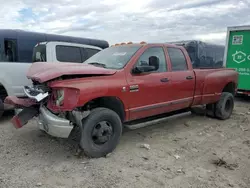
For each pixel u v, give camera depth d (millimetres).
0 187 3105
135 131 5465
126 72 4324
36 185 3184
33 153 4137
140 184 3277
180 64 5457
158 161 3971
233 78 6898
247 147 4707
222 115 6598
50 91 3807
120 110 4309
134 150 4383
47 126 3734
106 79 4016
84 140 3812
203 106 7449
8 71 6094
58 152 4199
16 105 4117
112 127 4125
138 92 4430
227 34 10117
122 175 3490
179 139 5035
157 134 5312
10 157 3965
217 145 4770
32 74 3998
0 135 4945
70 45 7375
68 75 3707
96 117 3867
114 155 4145
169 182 3350
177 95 5230
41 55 7094
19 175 3420
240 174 3635
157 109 4887
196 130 5691
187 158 4125
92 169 3631
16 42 8414
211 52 11906
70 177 3404
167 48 5215
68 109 3596
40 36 9281
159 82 4789
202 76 5836
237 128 5953
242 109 8430
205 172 3656
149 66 4414
